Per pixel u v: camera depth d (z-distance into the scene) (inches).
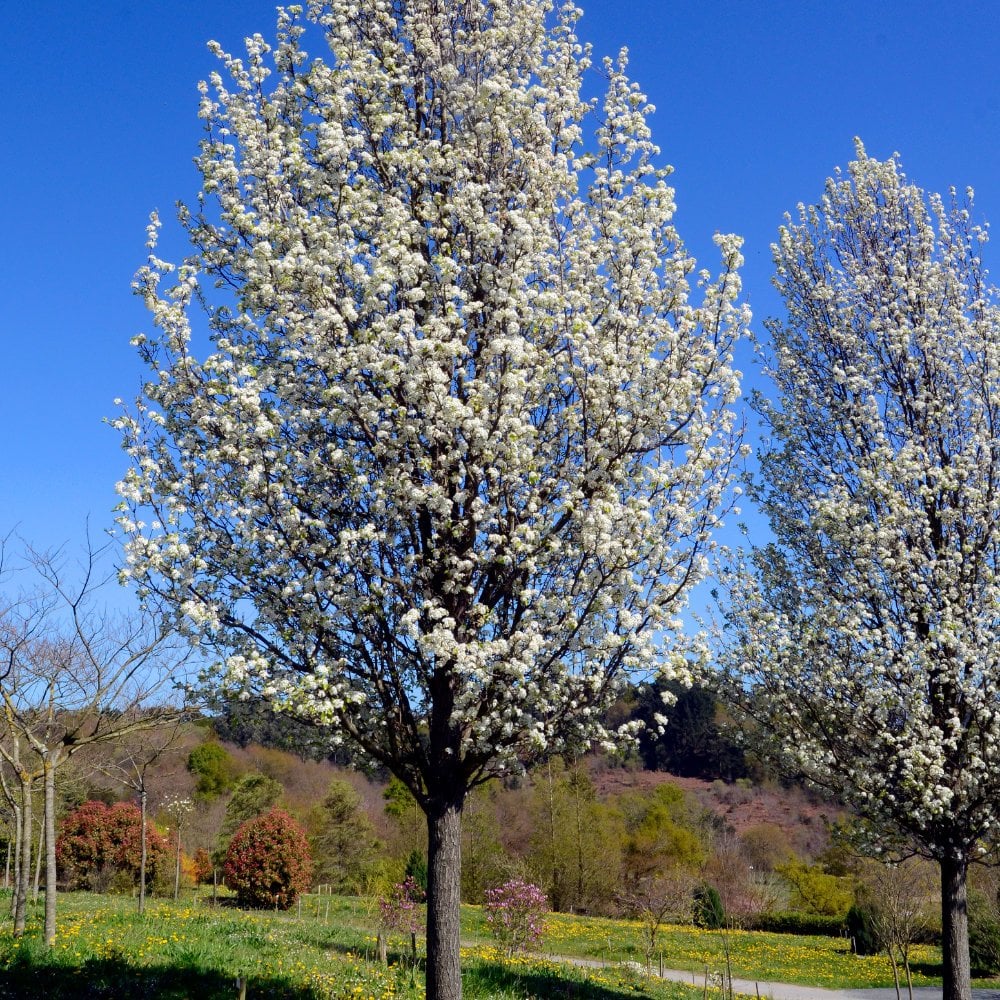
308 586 269.0
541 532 277.3
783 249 519.5
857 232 505.0
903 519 429.7
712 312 300.0
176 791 1323.8
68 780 665.0
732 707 473.7
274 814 1043.3
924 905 837.8
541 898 715.4
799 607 456.1
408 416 279.3
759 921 1363.2
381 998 376.8
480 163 311.1
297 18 327.9
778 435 492.7
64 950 401.4
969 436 453.4
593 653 267.1
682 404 292.5
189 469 283.6
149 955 421.4
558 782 1421.0
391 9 333.7
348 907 1041.5
